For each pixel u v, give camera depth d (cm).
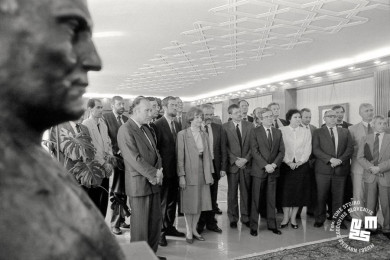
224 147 365
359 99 720
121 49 533
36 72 30
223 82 912
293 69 730
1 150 28
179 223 385
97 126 309
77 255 29
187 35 457
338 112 426
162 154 318
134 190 237
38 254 26
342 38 481
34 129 33
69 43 31
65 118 34
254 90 1012
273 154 347
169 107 338
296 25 414
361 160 338
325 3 346
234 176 370
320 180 367
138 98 247
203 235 341
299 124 376
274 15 378
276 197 391
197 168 308
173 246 306
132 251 97
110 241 34
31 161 30
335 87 778
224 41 485
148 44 502
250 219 349
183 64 652
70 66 31
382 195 326
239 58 606
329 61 648
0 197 26
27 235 26
